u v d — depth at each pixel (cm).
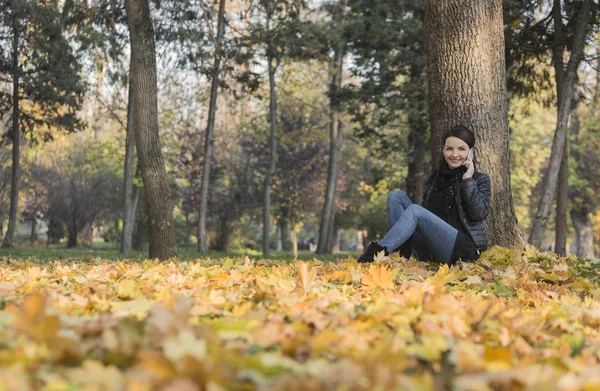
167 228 962
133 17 946
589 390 135
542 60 1392
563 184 1523
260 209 3447
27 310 169
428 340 170
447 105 648
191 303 220
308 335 189
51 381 116
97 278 408
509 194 646
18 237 4069
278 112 2889
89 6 1133
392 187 2697
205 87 2094
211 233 3098
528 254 584
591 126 3147
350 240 5931
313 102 3072
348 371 129
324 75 2814
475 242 522
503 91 650
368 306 237
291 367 137
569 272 472
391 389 123
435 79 658
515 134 3334
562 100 1259
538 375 133
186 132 3008
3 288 303
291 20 2005
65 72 1869
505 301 309
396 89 1886
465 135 531
